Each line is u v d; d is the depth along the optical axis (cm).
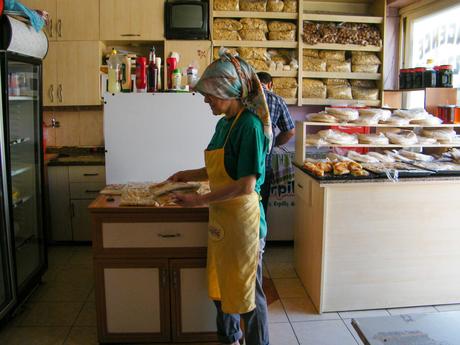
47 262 333
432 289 287
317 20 408
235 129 190
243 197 194
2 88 249
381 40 412
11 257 264
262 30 400
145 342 243
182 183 243
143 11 391
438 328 125
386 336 120
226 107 190
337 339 251
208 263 221
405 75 383
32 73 301
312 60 408
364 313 280
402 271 282
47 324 269
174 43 392
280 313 280
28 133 310
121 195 246
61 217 403
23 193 315
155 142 268
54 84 400
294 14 400
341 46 407
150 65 271
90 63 398
